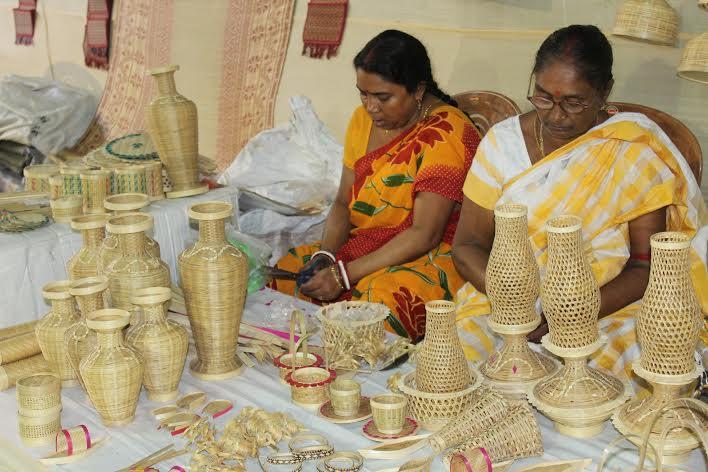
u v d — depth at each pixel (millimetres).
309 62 4602
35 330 1811
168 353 1681
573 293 1455
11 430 1638
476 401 1505
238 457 1450
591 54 1898
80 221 1948
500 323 1669
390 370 1834
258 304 2334
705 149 3146
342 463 1437
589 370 1528
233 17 5043
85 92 6059
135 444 1554
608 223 2047
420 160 2707
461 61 3811
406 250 2662
